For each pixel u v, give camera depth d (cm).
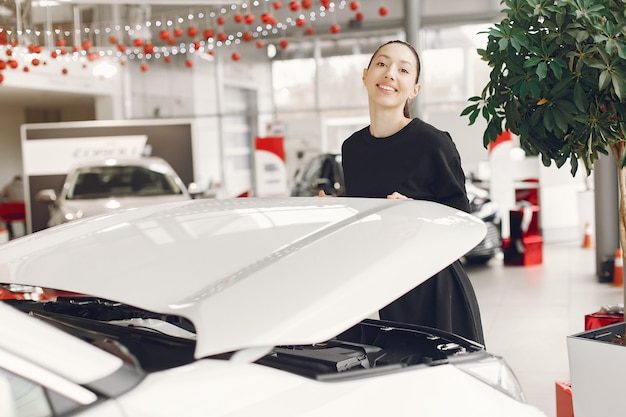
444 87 1202
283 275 141
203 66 1439
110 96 1483
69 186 840
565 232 1111
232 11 1055
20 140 1759
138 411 115
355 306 135
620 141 237
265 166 1061
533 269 851
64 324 170
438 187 238
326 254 149
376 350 172
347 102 1348
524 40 232
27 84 1284
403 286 142
